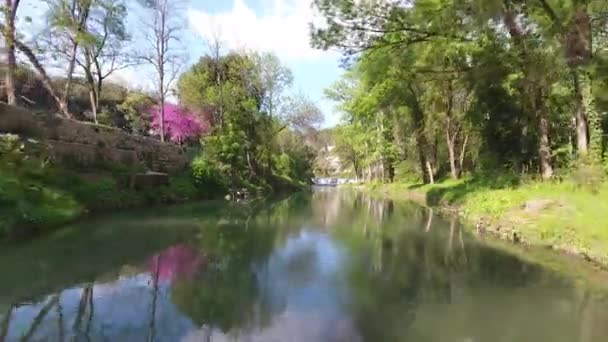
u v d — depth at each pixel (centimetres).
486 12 1420
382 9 1544
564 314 729
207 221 1742
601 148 1664
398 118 3838
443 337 636
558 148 2222
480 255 1171
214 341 611
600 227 1138
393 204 2980
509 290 859
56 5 2164
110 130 2209
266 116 3956
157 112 3738
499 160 2608
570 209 1378
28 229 1258
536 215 1440
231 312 725
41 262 987
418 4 1513
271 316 710
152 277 915
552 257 1127
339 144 7688
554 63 1547
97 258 1048
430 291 855
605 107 1664
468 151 3597
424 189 3575
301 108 4378
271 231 1580
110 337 614
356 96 3950
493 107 2573
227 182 3138
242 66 3812
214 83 3775
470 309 753
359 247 1301
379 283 907
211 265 1034
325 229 1669
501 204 1720
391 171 5753
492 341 623
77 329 639
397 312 737
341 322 691
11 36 1806
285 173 5584
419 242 1386
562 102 2195
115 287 841
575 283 901
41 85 3219
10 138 1470
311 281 917
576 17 1341
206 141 3459
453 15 1473
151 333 632
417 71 1961
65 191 1598
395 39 1667
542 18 1478
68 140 1875
